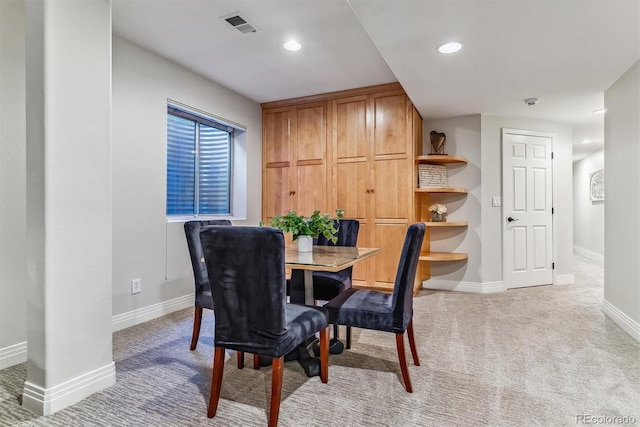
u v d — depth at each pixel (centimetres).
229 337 166
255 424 161
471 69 290
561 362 226
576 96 354
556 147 459
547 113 416
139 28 275
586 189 761
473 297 395
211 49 311
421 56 267
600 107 391
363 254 235
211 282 168
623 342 260
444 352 242
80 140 180
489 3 198
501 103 378
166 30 278
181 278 350
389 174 402
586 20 215
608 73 296
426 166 417
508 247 432
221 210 429
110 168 194
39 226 168
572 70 291
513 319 315
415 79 313
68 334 175
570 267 470
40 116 167
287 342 162
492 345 254
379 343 259
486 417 166
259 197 462
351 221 311
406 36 237
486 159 423
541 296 399
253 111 452
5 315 222
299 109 445
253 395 187
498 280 427
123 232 294
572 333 279
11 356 224
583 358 232
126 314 296
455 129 431
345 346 252
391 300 210
